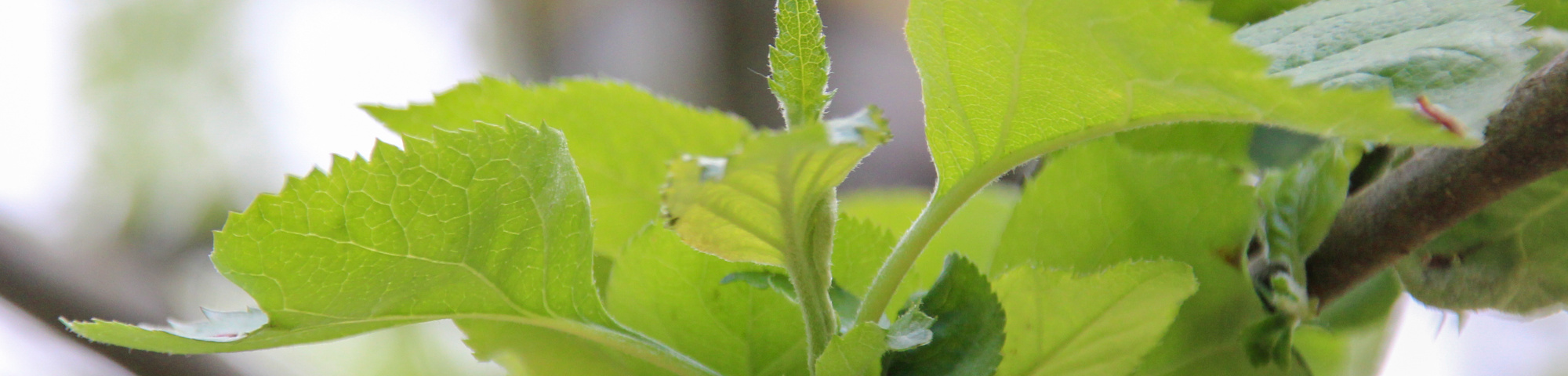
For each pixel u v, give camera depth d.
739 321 0.27
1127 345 0.26
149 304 0.66
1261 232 0.28
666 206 0.22
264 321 0.25
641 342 0.25
